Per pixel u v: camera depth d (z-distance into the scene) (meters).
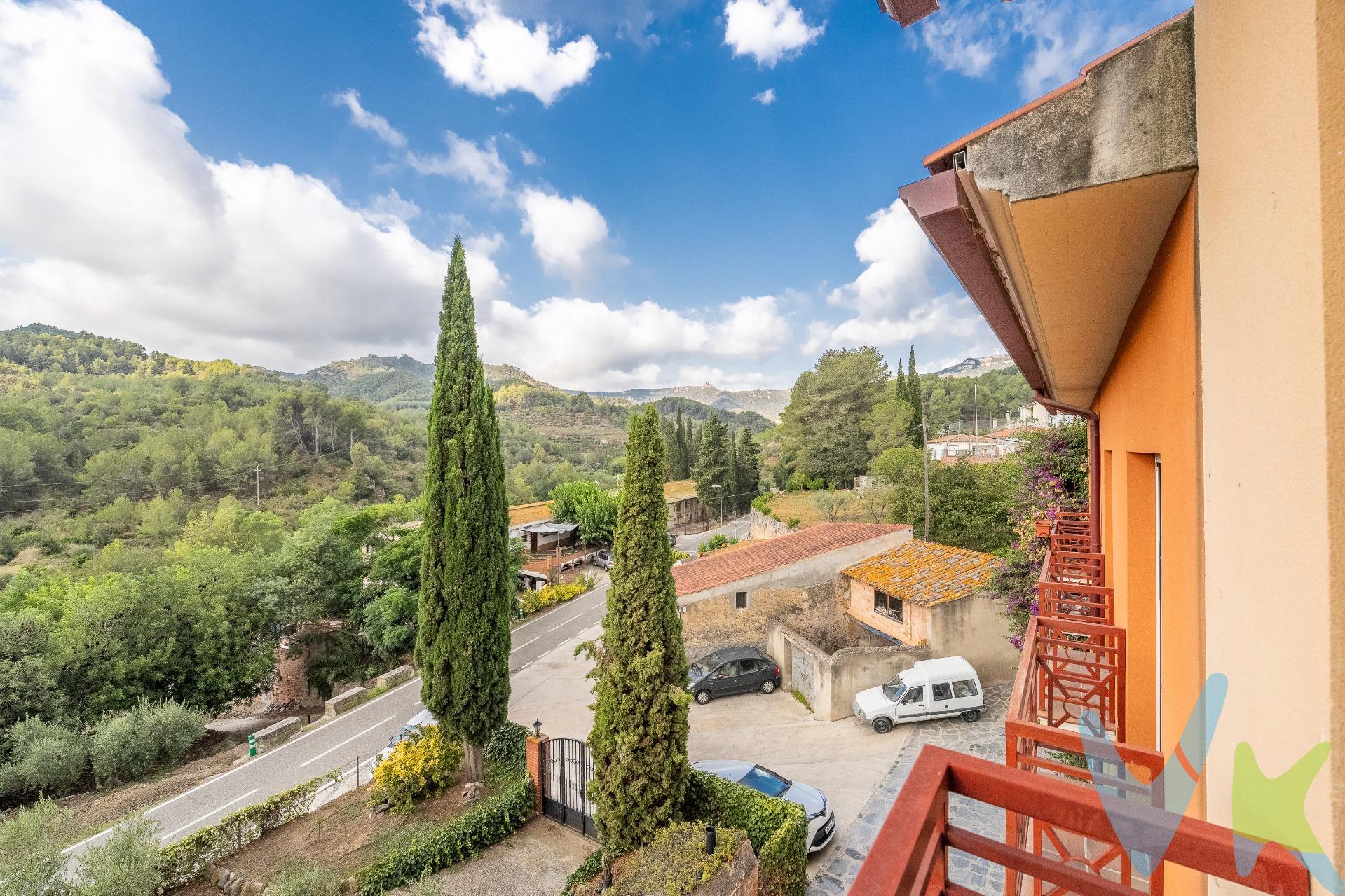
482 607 13.02
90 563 38.47
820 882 9.02
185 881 10.68
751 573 18.27
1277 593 1.36
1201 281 2.03
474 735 12.94
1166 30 1.98
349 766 15.73
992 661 15.31
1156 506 4.20
